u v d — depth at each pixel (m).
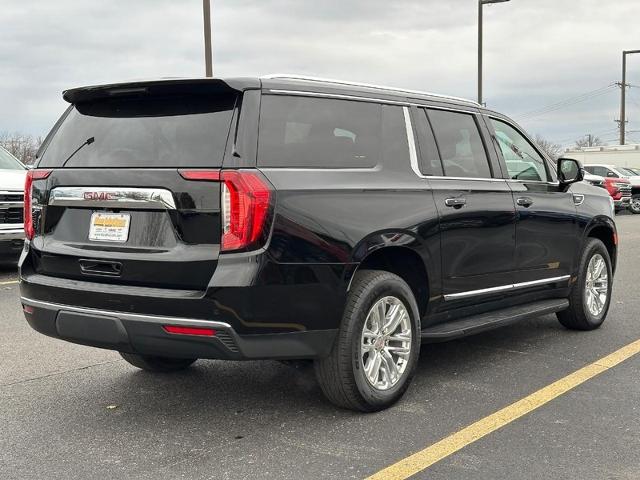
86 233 4.27
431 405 4.66
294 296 3.96
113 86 4.23
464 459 3.79
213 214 3.84
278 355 3.98
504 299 5.68
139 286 4.01
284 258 3.90
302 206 4.00
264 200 3.84
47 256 4.41
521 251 5.73
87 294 4.11
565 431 4.20
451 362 5.72
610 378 5.27
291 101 4.23
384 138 4.73
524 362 5.71
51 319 4.30
